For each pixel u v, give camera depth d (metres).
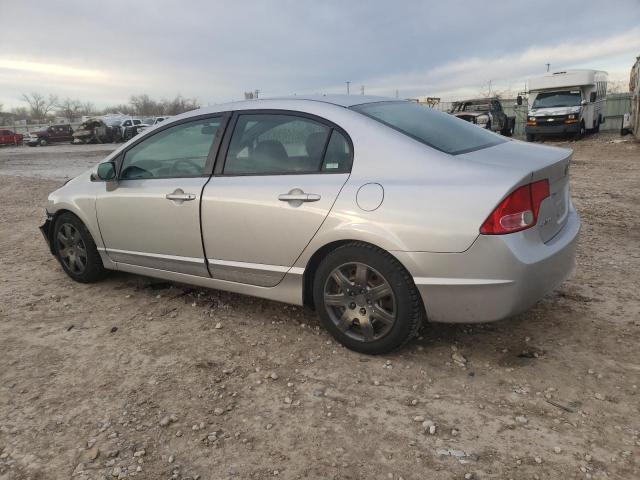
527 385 3.04
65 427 2.79
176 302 4.48
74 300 4.61
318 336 3.75
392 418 2.79
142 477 2.41
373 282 3.30
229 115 3.95
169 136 4.22
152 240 4.26
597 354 3.35
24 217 8.71
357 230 3.19
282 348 3.60
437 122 3.79
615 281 4.60
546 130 23.30
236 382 3.19
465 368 3.26
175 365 3.42
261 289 3.79
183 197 3.95
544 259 3.03
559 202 3.43
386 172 3.23
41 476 2.44
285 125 3.67
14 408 2.98
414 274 3.10
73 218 4.86
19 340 3.84
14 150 36.28
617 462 2.40
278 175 3.60
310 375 3.25
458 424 2.72
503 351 3.45
